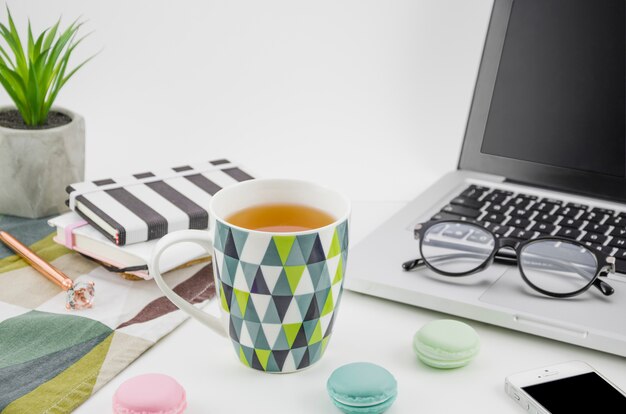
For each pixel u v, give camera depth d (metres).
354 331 0.79
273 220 0.75
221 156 1.21
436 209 0.95
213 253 0.70
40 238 0.94
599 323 0.75
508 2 1.01
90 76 1.37
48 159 0.96
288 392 0.70
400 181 1.15
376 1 1.32
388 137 1.26
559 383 0.69
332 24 1.35
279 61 1.37
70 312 0.80
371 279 0.81
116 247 0.86
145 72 1.38
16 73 0.95
